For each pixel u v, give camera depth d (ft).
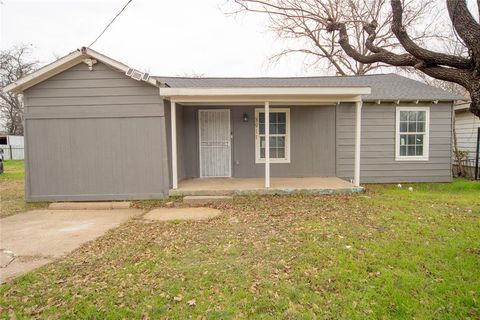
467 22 10.88
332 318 8.82
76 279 11.50
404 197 23.99
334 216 18.58
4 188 34.27
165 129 26.20
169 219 19.79
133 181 26.32
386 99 31.99
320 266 11.83
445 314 8.89
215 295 10.07
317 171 33.17
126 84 25.85
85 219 20.94
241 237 15.47
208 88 24.49
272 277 11.12
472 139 39.19
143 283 11.01
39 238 16.72
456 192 27.99
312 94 24.97
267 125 26.40
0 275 11.97
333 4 29.22
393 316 8.87
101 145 26.18
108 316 9.12
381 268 11.51
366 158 33.24
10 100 89.81
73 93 25.93
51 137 26.18
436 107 33.24
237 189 26.13
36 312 9.40
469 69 11.45
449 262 11.86
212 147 32.96
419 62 12.94
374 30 18.98
